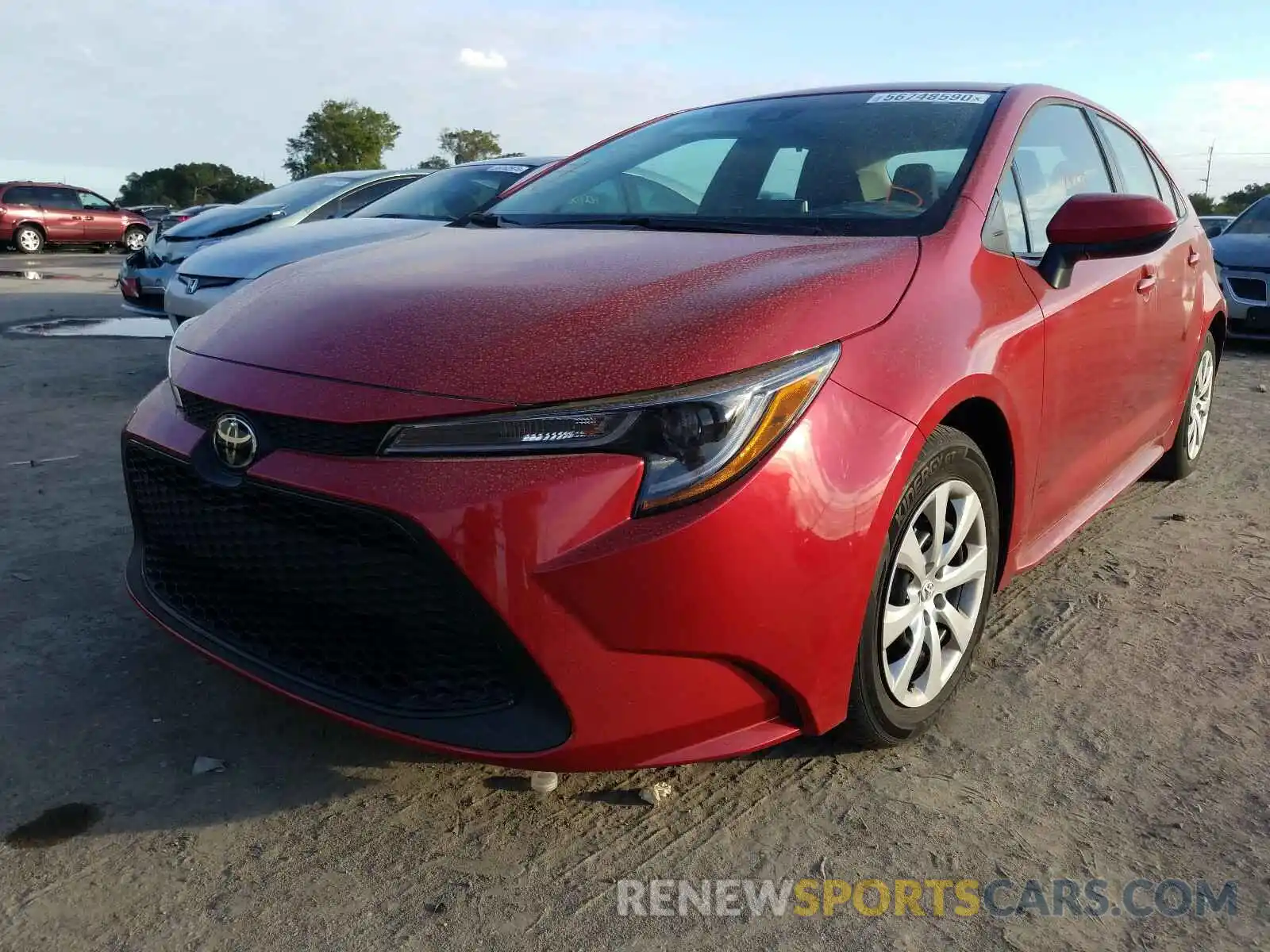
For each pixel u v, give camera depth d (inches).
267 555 78.7
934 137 112.7
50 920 71.3
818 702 78.9
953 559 95.3
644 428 70.5
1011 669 108.8
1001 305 96.0
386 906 73.3
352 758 91.4
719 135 127.0
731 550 70.5
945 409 84.4
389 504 70.6
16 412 217.0
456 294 85.6
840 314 80.4
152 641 111.6
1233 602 125.8
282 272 106.3
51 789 85.6
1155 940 70.8
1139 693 103.7
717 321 75.9
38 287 520.4
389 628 74.5
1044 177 118.2
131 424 94.1
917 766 90.7
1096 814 84.1
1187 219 163.2
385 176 315.0
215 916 72.1
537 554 69.0
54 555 134.9
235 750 92.1
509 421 71.2
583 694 70.8
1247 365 307.0
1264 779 89.1
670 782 88.1
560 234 108.6
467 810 84.4
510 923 71.9
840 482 75.3
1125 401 129.8
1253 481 178.1
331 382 76.6
